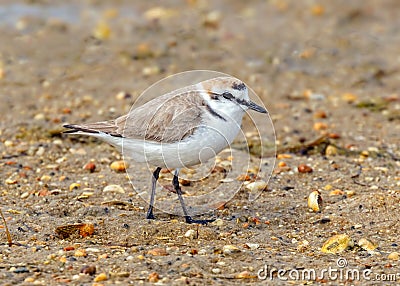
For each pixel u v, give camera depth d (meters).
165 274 9.42
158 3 26.28
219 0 26.69
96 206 11.89
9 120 16.38
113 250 10.15
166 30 23.41
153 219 11.49
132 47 21.81
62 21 23.81
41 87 18.69
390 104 18.11
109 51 21.47
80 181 13.22
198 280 9.27
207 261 9.85
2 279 9.15
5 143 15.05
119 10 25.38
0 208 11.77
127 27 23.53
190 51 21.73
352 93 19.02
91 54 21.20
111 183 13.12
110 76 19.64
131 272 9.44
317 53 21.77
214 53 21.61
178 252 10.16
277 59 21.31
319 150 14.98
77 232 10.76
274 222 11.58
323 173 13.70
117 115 16.91
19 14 24.25
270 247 10.57
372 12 25.22
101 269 9.50
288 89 19.17
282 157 14.57
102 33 22.69
